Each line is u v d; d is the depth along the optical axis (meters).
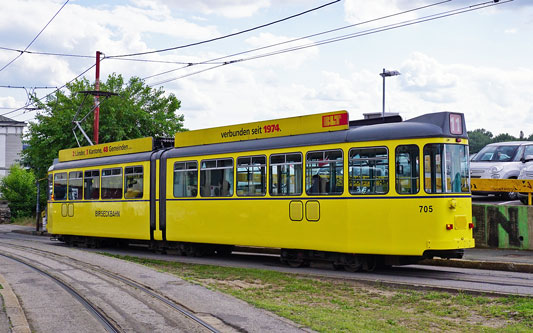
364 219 13.81
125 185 21.22
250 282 13.56
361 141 13.98
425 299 11.01
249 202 16.50
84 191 23.61
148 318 9.20
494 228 17.48
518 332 8.49
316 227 14.76
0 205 53.53
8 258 18.41
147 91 39.19
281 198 15.62
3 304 10.05
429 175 13.09
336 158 14.40
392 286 12.30
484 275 13.24
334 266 15.04
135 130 37.12
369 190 13.79
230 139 17.44
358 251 13.89
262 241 16.09
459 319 9.55
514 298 10.35
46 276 13.88
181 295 11.16
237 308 9.91
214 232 17.56
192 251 19.17
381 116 15.06
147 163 20.16
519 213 17.03
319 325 8.66
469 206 13.59
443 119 13.30
